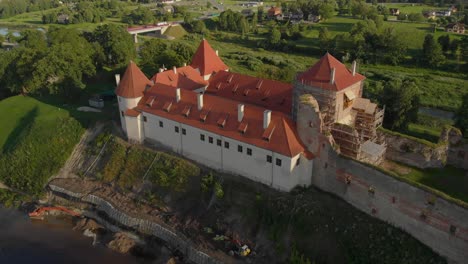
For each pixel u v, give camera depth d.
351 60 189.12
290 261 63.69
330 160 68.75
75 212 83.12
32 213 82.94
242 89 94.12
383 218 64.19
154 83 91.75
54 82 115.12
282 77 131.88
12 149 99.94
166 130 85.94
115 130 97.00
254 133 72.62
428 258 58.59
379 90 122.50
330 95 70.12
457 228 55.69
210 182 76.44
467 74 162.75
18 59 123.31
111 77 137.38
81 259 71.62
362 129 77.81
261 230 69.19
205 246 68.94
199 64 106.12
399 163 78.38
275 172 71.50
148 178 83.38
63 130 100.88
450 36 192.88
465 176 73.62
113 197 82.81
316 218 66.00
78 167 92.88
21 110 113.56
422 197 58.38
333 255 62.44
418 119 112.50
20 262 71.50
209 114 79.31
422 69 172.50
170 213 77.12
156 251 72.38
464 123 94.75
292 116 77.88
